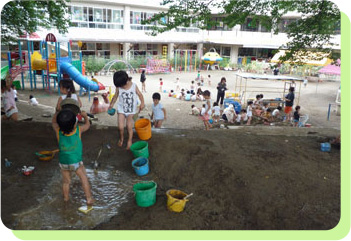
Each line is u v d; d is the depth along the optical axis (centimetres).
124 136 641
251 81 2811
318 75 3156
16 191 456
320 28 1012
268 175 491
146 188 456
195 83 2492
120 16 3052
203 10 1074
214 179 488
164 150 570
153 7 3222
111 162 558
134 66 3055
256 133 743
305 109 1691
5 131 668
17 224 382
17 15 1249
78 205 433
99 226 386
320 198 449
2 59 2344
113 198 454
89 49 3053
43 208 420
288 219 411
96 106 1398
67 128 402
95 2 2853
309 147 639
